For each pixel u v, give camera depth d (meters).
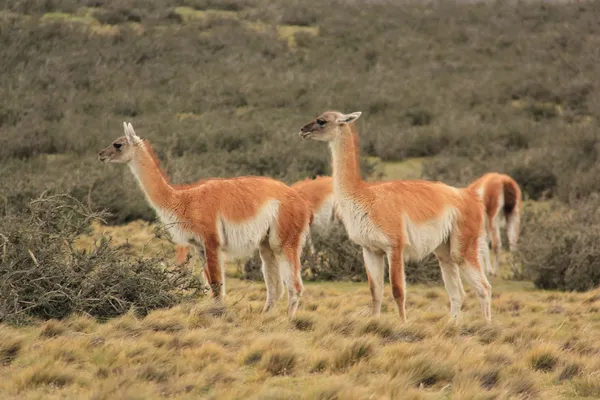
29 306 29.62
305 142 90.25
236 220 32.94
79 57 119.06
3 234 30.62
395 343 27.59
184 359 23.86
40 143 84.50
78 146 85.44
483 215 34.50
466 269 33.75
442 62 136.00
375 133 98.38
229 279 48.31
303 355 24.73
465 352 25.66
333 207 51.53
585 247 48.44
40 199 32.28
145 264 32.47
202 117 101.69
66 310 30.17
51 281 30.17
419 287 48.91
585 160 87.75
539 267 48.84
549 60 135.00
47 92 105.38
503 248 64.81
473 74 129.62
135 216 65.94
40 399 19.88
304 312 31.98
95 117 99.25
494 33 151.62
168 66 122.25
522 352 26.91
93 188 66.00
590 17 157.75
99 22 139.38
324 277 50.69
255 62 129.25
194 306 30.83
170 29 137.50
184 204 33.00
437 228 32.84
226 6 160.38
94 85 111.06
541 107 112.38
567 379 24.25
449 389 22.34
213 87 114.88
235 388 21.12
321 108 109.06
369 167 86.62
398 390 20.98
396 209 31.86
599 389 22.67
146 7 149.38
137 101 105.56
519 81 123.06
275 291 35.22
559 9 166.50
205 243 32.81
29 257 30.17
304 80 119.69
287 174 78.06
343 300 39.38
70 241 31.73
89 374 22.50
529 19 162.12
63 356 23.83
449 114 107.69
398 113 108.50
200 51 131.00
